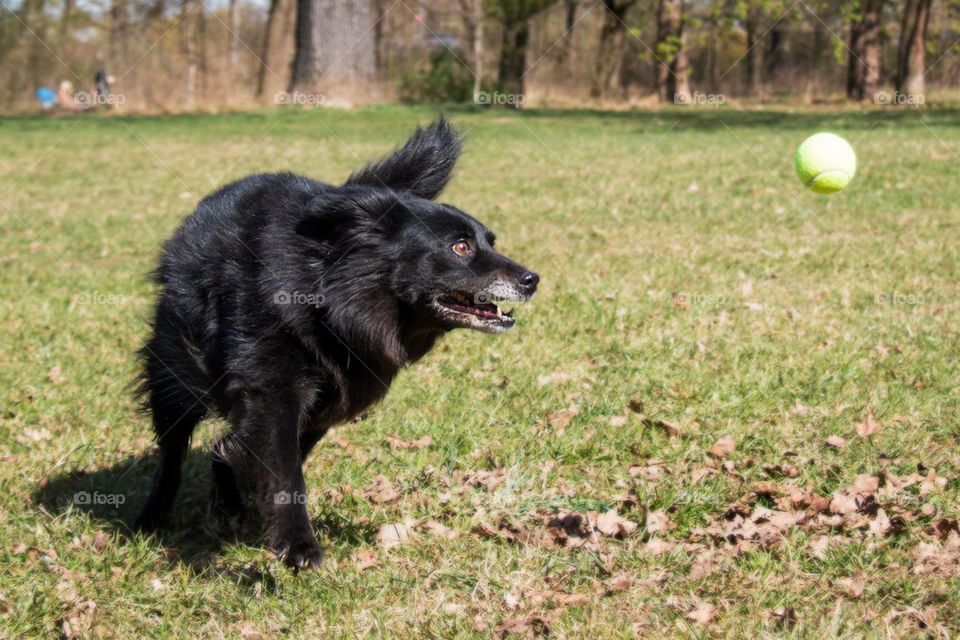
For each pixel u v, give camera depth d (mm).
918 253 8633
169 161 17625
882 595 3354
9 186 15594
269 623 3432
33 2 32938
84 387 5938
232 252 3738
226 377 3684
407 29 36344
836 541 3713
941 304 7004
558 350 6375
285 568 3658
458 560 3811
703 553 3721
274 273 3611
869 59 32219
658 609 3352
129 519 4395
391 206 3779
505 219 11273
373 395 3996
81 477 4766
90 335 7023
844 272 8102
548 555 3779
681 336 6465
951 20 31703
